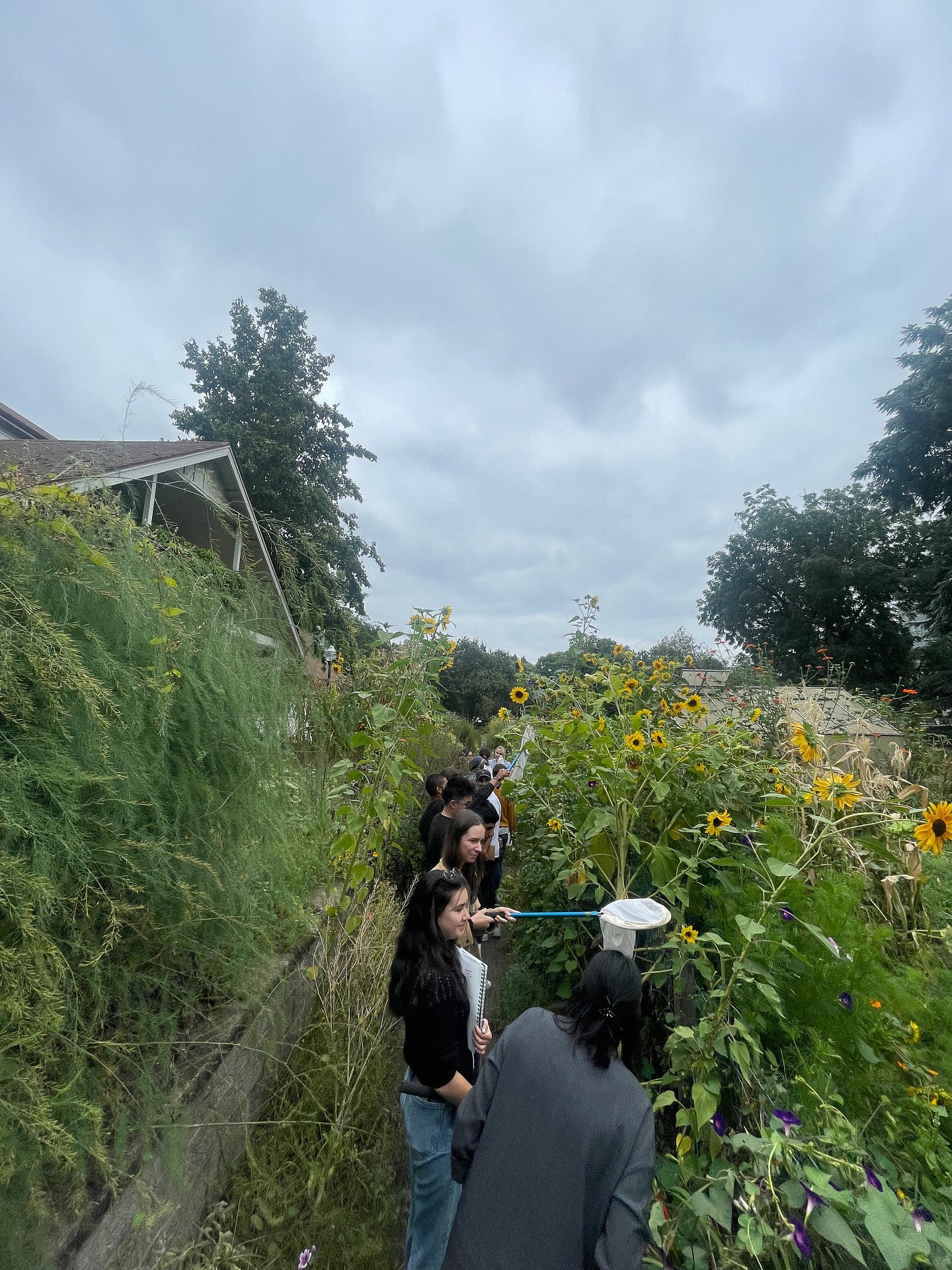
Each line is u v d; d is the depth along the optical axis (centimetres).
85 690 138
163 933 174
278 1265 185
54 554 160
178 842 176
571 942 299
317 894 338
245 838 212
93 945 149
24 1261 123
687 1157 166
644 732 294
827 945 191
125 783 158
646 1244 121
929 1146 164
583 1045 143
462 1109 153
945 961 236
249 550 305
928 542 1966
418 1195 192
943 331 1972
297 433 1767
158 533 227
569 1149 130
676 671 452
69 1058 140
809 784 282
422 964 194
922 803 296
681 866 256
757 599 2598
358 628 362
